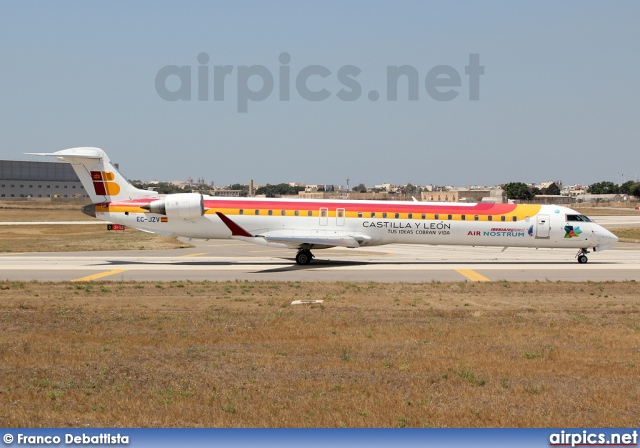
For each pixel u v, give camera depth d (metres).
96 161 107.88
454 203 109.06
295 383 38.72
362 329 52.97
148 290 75.31
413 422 32.81
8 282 81.25
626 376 40.22
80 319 57.25
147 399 36.19
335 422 32.75
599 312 61.72
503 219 106.62
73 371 41.19
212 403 35.47
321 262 110.19
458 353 45.47
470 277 89.38
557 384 38.66
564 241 107.25
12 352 45.38
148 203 107.38
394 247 145.88
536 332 52.19
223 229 107.00
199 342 48.41
